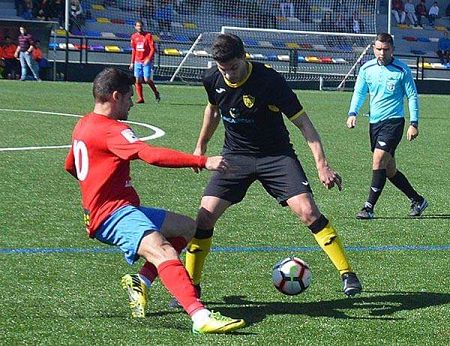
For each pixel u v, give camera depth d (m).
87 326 11.07
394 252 15.92
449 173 26.75
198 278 12.32
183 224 11.36
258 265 14.62
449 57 80.56
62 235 16.44
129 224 10.73
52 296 12.42
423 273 14.35
